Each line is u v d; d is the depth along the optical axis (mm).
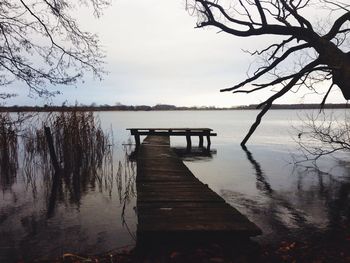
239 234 4438
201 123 70500
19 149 19984
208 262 4113
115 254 5207
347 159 17109
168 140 19234
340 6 8992
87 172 13609
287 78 8633
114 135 35375
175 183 7766
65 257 5184
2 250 5742
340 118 73625
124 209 8273
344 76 7625
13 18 6418
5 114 10172
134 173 13172
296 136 33125
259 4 8523
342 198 9203
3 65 6418
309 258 4816
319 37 8352
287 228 6676
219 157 18562
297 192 9992
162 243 4480
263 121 82688
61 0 6773
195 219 4918
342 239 5930
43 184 11586
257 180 11891
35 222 7320
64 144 15031
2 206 8758
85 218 7562
